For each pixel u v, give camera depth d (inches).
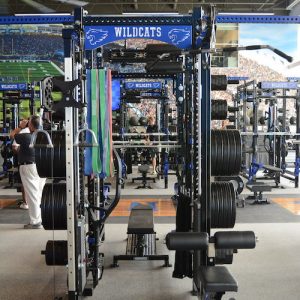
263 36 579.2
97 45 129.3
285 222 228.8
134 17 129.1
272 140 382.0
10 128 392.8
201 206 125.2
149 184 365.4
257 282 144.3
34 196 213.8
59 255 131.6
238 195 283.0
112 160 126.0
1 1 539.2
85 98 127.3
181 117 226.8
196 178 136.5
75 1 474.3
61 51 578.6
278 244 187.5
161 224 224.4
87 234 142.0
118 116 387.5
